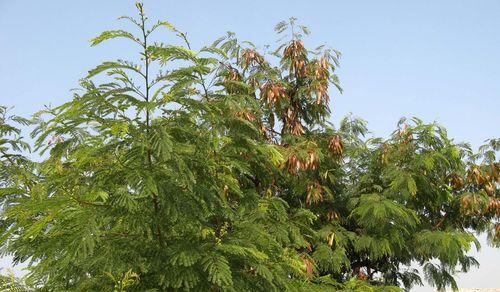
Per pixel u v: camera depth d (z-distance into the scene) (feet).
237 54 32.09
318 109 33.53
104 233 13.67
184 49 14.01
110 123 12.97
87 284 13.52
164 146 12.28
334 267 28.94
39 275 14.44
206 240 14.53
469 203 33.04
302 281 21.25
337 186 33.88
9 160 20.71
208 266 13.02
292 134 31.96
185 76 14.10
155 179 12.83
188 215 13.28
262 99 30.40
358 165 36.32
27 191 13.78
